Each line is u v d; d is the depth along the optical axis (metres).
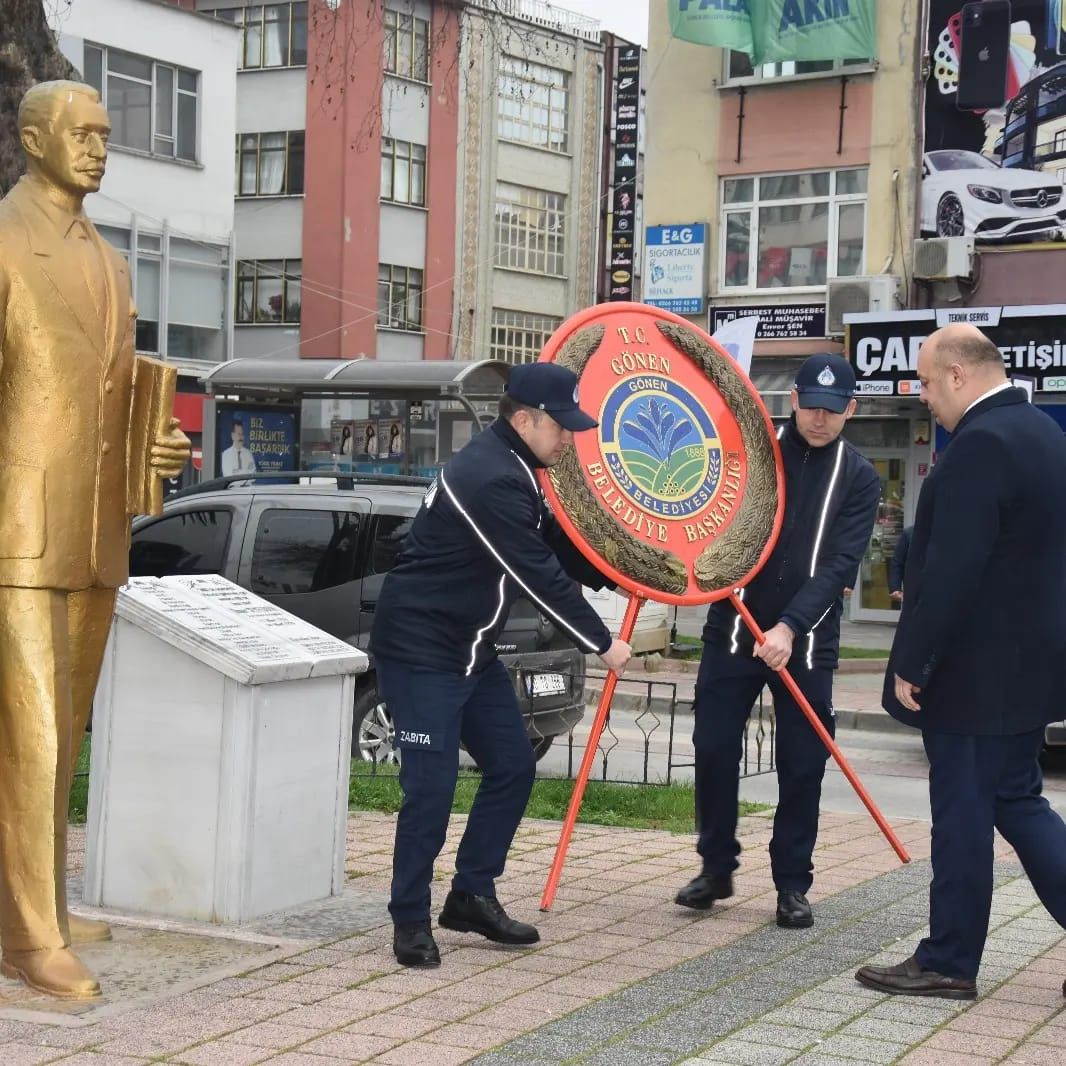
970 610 4.89
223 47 33.88
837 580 5.98
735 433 6.16
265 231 39.34
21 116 4.77
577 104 44.44
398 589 5.33
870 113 23.20
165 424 4.89
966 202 22.52
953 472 4.88
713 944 5.53
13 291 4.60
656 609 18.38
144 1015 4.47
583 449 5.79
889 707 5.09
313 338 38.91
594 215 45.22
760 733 10.16
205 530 9.98
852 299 22.81
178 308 33.41
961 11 22.38
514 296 43.28
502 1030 4.39
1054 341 21.16
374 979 4.92
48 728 4.69
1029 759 5.04
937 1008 4.73
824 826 8.27
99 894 5.76
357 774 8.98
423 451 20.28
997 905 6.32
